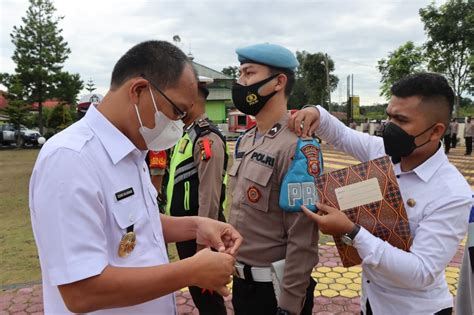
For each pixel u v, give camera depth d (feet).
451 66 72.59
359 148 6.57
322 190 4.97
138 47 4.27
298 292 5.84
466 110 96.37
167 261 4.72
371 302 5.37
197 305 8.84
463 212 4.73
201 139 8.43
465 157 46.78
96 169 3.86
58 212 3.53
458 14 69.62
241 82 6.59
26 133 87.25
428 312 5.01
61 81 100.01
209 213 8.24
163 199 9.79
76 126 4.09
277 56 6.25
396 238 4.84
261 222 6.30
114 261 4.01
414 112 4.83
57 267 3.52
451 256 4.75
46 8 98.12
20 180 34.04
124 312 4.17
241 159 6.77
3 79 92.38
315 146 5.97
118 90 4.21
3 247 15.70
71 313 4.01
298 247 5.76
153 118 4.22
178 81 4.19
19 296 11.46
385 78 74.84
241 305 6.70
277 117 6.53
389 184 4.87
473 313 5.50
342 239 4.85
